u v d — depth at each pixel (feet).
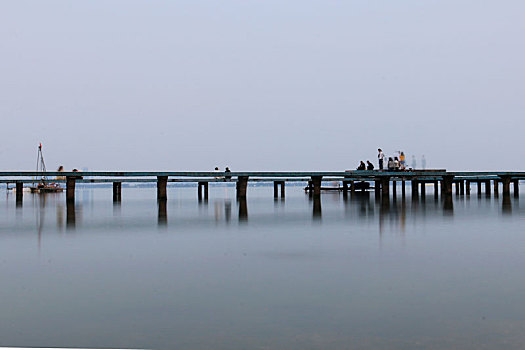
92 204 115.44
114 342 18.17
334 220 63.57
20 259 34.83
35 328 19.69
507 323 19.77
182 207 98.27
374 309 21.83
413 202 107.65
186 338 18.51
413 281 26.99
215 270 30.55
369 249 38.22
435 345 17.56
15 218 71.41
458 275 28.40
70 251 38.55
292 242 42.86
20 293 24.98
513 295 23.90
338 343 17.83
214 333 18.98
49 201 139.74
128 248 39.93
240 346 17.66
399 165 116.47
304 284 26.55
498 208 85.15
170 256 35.88
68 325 20.03
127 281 27.55
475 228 52.42
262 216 71.77
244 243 42.65
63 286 26.45
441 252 36.47
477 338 18.19
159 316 21.09
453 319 20.34
